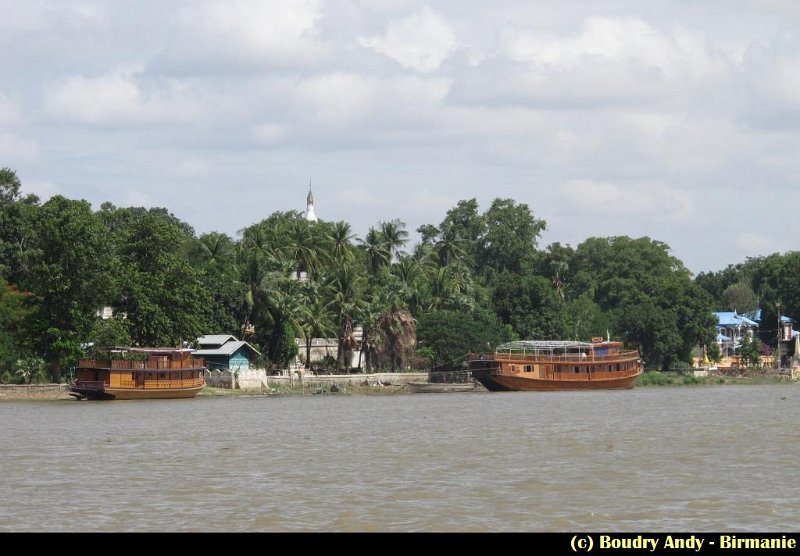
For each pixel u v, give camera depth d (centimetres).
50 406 17888
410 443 10762
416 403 18738
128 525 6488
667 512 6750
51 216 19650
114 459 9562
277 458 9538
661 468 8625
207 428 12900
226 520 6594
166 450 10288
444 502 7100
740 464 8844
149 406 17875
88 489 7762
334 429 12619
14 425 13500
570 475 8256
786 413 15000
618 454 9612
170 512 6850
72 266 19425
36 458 9675
